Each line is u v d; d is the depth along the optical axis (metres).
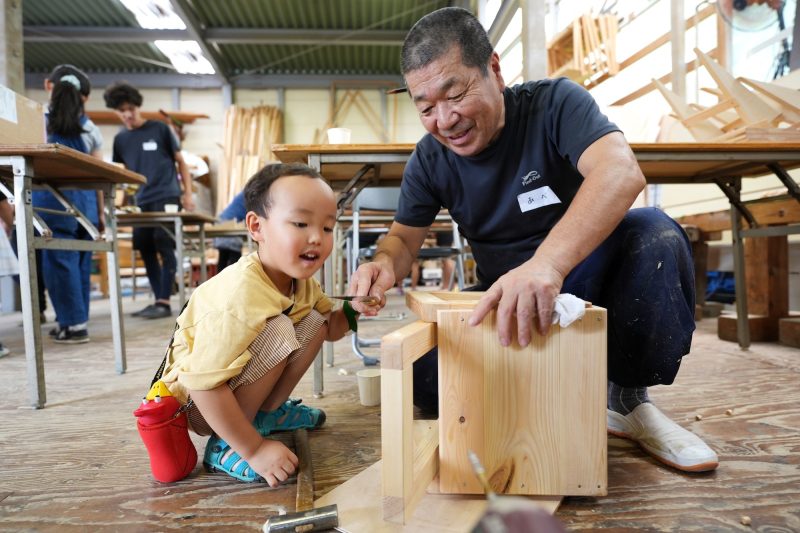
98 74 7.65
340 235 3.31
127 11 6.04
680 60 3.29
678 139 2.96
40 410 1.45
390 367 0.69
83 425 1.30
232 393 0.91
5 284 4.37
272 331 0.93
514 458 0.80
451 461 0.81
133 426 1.29
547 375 0.79
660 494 0.84
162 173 3.85
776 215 2.21
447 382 0.80
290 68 7.84
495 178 1.12
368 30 6.48
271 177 0.92
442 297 1.03
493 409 0.80
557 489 0.80
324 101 8.03
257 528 0.77
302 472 0.92
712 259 3.70
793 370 1.69
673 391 1.45
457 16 0.91
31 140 1.79
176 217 3.48
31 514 0.83
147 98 7.84
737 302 2.09
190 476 0.98
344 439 1.14
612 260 1.03
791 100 2.09
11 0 3.40
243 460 0.95
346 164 1.60
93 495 0.90
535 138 1.09
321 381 1.51
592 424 0.79
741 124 2.25
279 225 0.90
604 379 0.78
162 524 0.79
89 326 3.32
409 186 1.25
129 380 1.80
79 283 2.61
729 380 1.56
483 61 0.92
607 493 0.84
